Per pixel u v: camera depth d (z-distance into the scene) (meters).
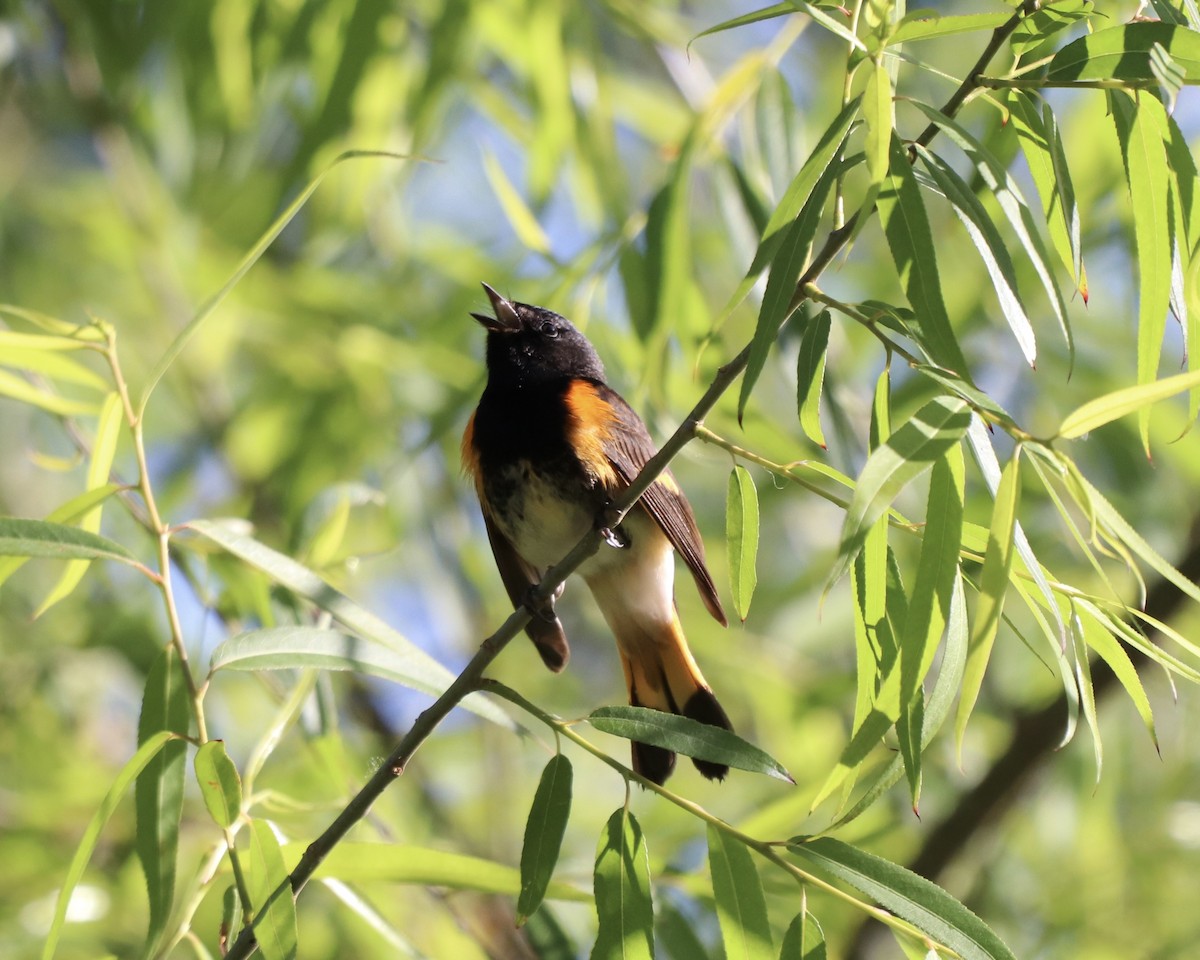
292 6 9.35
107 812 4.81
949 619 4.47
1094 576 10.05
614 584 7.37
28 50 12.40
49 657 9.79
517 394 7.62
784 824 7.37
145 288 12.71
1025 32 4.71
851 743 4.50
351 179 9.98
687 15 13.22
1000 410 4.07
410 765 11.43
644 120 10.18
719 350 8.24
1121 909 9.55
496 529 7.72
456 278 11.17
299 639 5.30
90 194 12.91
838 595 10.93
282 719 6.07
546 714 5.05
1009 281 4.21
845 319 10.38
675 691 7.26
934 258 4.27
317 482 10.77
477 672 5.22
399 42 9.41
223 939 5.14
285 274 11.15
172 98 10.77
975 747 10.30
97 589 10.34
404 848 5.75
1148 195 4.66
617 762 5.00
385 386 11.12
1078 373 10.15
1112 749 9.77
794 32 8.35
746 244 8.11
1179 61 4.54
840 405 7.88
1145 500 10.20
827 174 4.41
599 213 9.22
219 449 11.40
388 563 12.66
